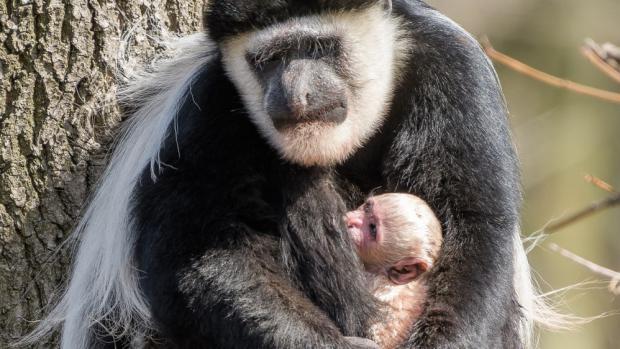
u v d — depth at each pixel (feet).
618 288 40.75
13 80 37.70
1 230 37.65
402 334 37.70
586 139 80.53
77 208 38.58
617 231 78.64
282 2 37.40
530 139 80.33
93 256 39.04
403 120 39.22
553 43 83.97
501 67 83.97
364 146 39.58
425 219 38.32
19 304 38.14
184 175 36.19
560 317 50.60
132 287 38.29
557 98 83.46
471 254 36.86
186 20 41.01
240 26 37.60
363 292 38.17
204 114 37.24
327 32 37.60
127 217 37.88
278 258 37.55
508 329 40.19
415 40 39.29
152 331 38.99
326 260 37.86
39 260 38.22
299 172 38.09
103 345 39.65
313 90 36.94
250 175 37.37
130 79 39.70
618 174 80.64
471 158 37.83
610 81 82.17
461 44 39.68
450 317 35.88
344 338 35.50
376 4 38.65
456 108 38.29
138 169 38.22
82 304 38.96
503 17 83.97
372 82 38.47
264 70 37.65
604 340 73.36
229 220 36.19
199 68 39.09
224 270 35.24
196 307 34.99
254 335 34.78
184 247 35.42
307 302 36.17
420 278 38.42
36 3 37.68
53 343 39.52
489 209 37.42
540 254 74.84
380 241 38.75
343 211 38.91
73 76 38.24
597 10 83.76
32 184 37.93
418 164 38.70
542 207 78.79
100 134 39.09
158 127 38.40
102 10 38.65
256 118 37.52
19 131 37.73
